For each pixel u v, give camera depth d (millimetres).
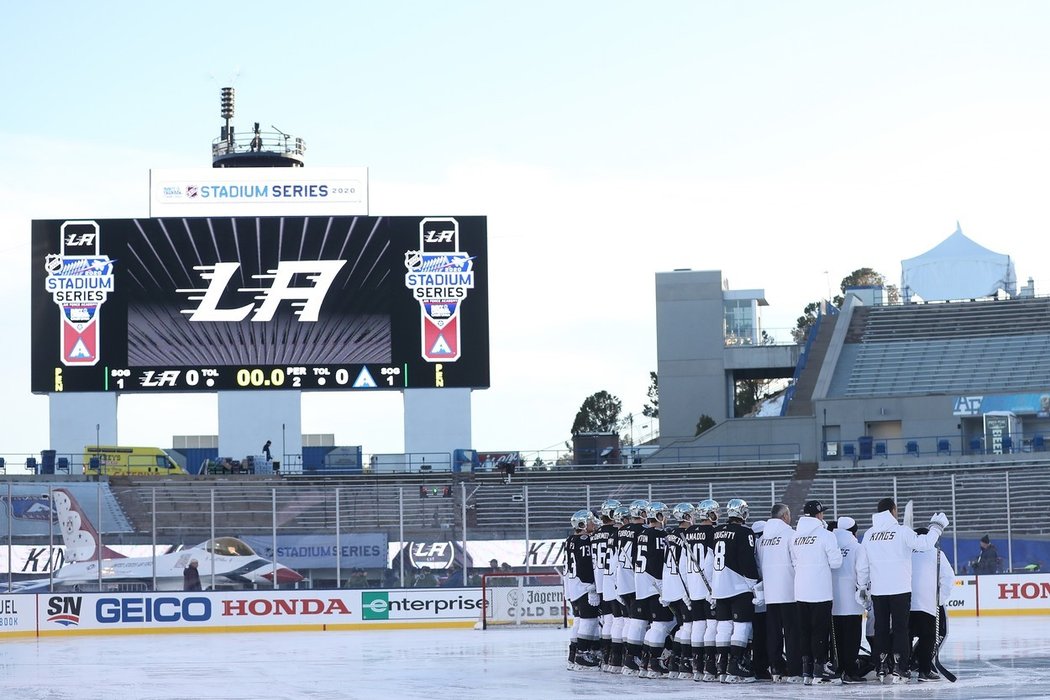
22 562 48094
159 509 56531
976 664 24547
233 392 62438
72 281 57594
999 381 68812
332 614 43344
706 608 22312
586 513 25547
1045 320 72188
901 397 65625
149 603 42812
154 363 57594
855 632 21906
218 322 57812
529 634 38906
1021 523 51719
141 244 57875
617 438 66375
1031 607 43438
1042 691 19688
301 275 58125
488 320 58344
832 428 66062
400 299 58219
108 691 22844
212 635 41219
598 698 19703
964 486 53656
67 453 59781
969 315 73750
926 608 21625
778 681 22000
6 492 54781
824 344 73938
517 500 56156
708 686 21500
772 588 21797
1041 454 61062
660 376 73000
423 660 28703
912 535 21406
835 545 21391
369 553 50812
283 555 50656
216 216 58344
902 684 21078
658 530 23328
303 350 57875
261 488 57875
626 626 24031
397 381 57969
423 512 54781
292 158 66812
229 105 70250
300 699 20859
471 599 43562
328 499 55500
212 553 45344
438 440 61094
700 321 73125
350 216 58344
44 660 30906
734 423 66875
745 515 22188
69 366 57375
